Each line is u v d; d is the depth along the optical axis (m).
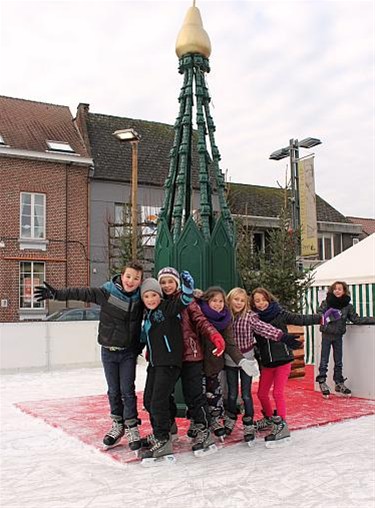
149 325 5.14
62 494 4.25
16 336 11.69
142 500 4.10
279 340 5.62
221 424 5.95
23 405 7.77
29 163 21.98
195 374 5.34
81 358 12.45
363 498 4.11
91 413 7.15
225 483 4.45
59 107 25.56
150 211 24.34
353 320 8.11
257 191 29.52
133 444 5.22
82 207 22.97
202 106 7.22
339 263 12.31
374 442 5.71
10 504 4.05
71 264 22.53
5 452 5.47
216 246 6.67
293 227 14.09
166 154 26.20
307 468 4.83
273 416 5.82
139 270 5.19
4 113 23.61
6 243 21.34
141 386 10.03
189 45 7.28
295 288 11.52
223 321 5.48
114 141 25.27
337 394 8.28
